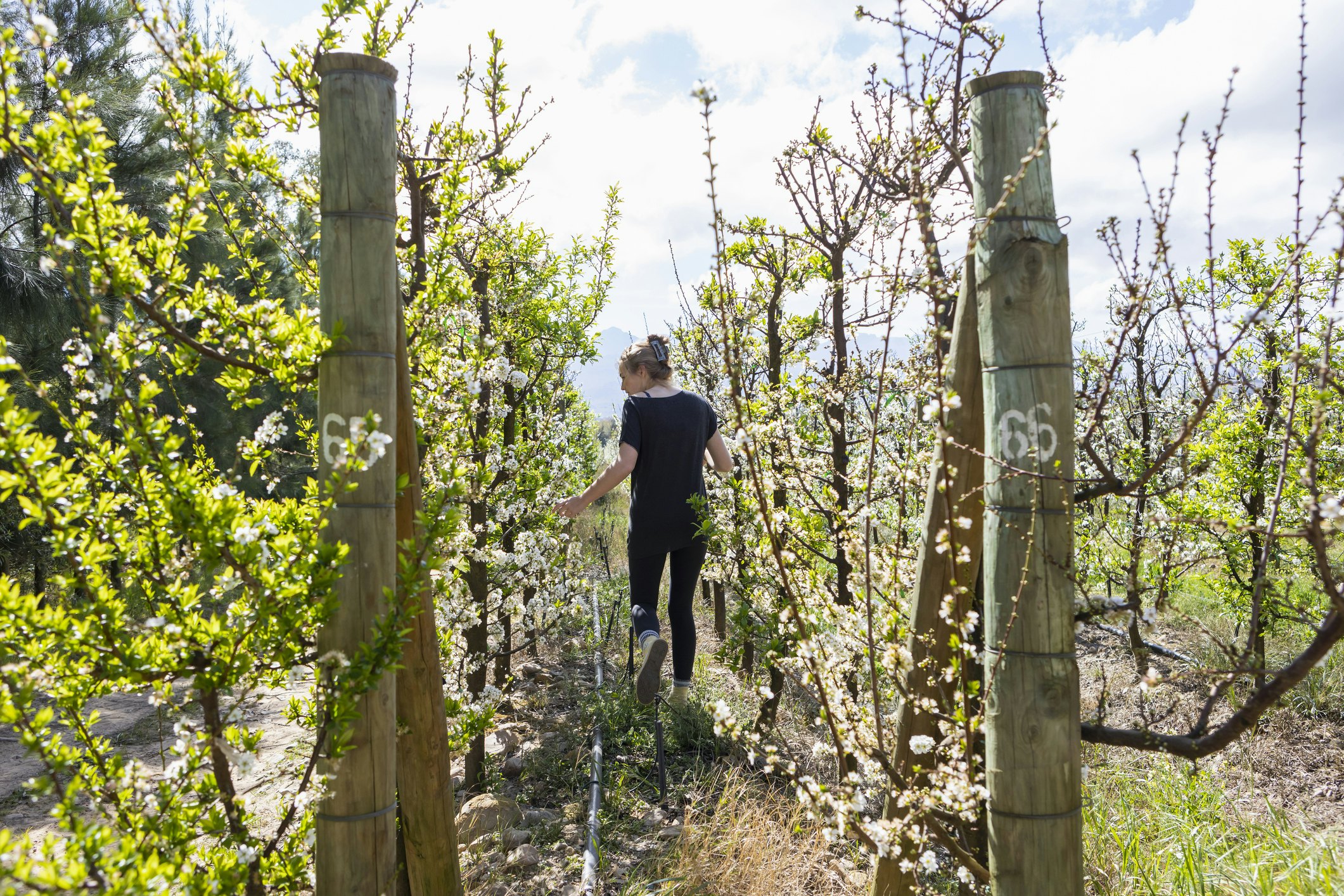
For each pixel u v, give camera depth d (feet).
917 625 8.03
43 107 21.66
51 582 6.15
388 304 6.53
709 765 14.14
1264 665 17.46
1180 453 9.70
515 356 17.95
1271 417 16.78
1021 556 6.16
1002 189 6.36
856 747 7.47
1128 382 19.54
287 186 8.43
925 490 9.59
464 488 7.60
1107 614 6.42
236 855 6.12
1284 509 16.61
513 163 12.40
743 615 14.28
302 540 6.37
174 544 6.28
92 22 23.07
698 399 12.60
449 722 10.35
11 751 15.72
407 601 6.63
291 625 6.15
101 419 15.05
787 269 15.56
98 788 5.91
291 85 8.02
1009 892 6.16
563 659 22.27
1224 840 11.32
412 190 9.70
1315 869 9.67
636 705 16.21
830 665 8.59
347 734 6.11
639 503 12.25
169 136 24.73
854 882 10.06
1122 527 16.89
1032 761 6.08
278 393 29.94
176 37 6.88
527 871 10.64
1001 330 6.29
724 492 14.87
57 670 5.83
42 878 4.33
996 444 6.32
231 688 6.17
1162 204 6.54
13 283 21.61
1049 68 10.25
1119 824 11.73
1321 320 11.46
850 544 9.82
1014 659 6.14
